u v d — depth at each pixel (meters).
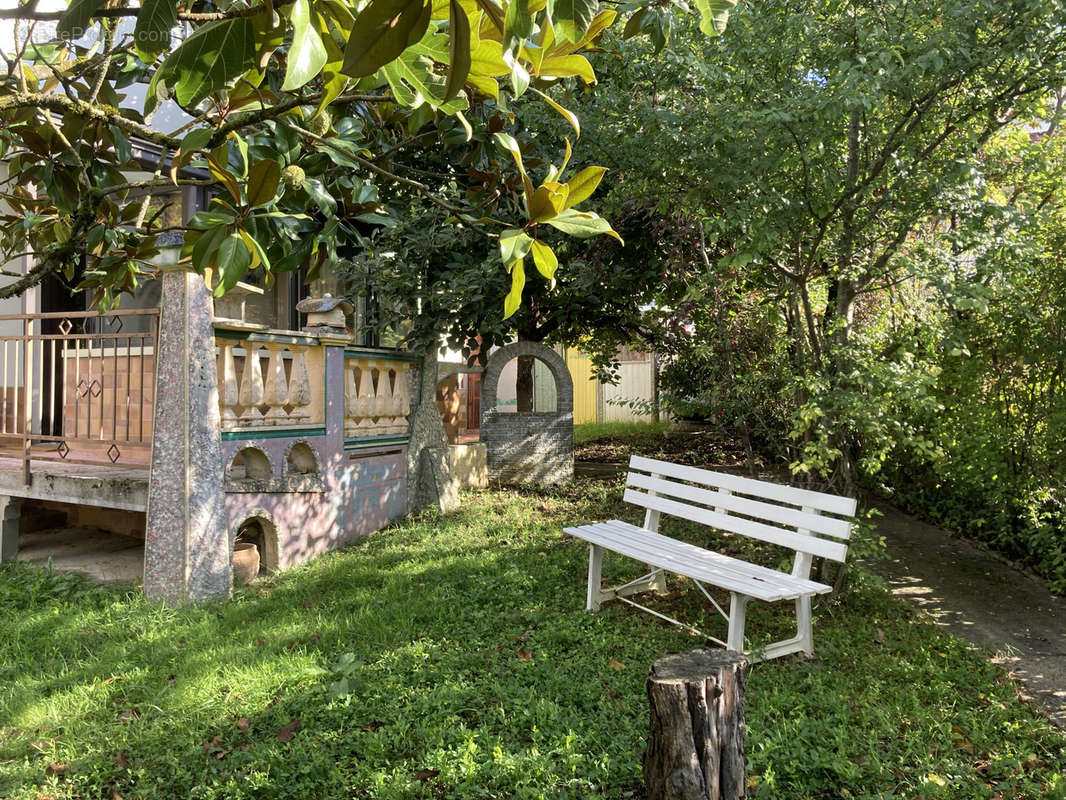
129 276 2.61
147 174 7.42
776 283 5.61
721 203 4.62
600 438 14.32
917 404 4.32
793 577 4.20
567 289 8.18
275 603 5.02
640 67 4.90
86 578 5.70
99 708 3.57
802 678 3.89
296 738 3.25
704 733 2.43
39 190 2.48
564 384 9.20
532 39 1.26
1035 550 5.89
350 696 3.57
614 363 11.30
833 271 4.79
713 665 2.57
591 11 0.90
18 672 4.03
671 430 12.90
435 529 7.04
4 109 1.60
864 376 4.40
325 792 2.87
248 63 1.08
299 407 6.30
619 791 2.85
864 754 3.14
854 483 5.02
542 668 3.89
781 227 4.44
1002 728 3.41
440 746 3.10
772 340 6.06
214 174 1.44
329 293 9.27
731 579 4.08
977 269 4.45
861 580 4.89
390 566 5.91
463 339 8.31
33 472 6.05
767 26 4.32
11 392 8.00
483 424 9.17
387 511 7.39
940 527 7.26
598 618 4.69
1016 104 4.50
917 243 4.54
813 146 4.25
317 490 6.21
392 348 8.21
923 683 3.86
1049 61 4.20
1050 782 2.95
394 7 0.85
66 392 6.60
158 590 5.06
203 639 4.38
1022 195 5.38
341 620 4.61
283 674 3.83
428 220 7.77
